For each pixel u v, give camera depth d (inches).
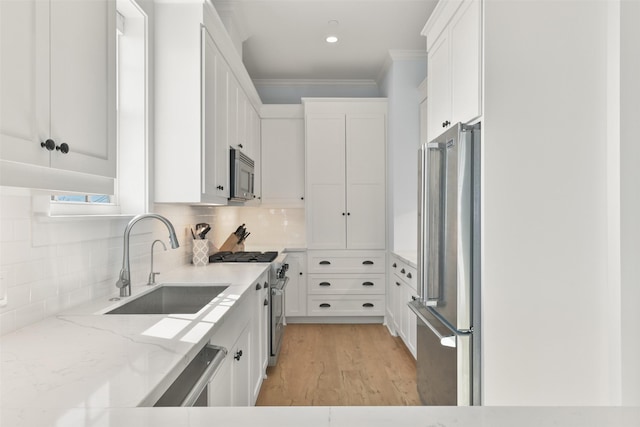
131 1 85.7
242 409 27.2
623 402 78.2
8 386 34.2
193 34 96.7
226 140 119.0
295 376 124.5
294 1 129.1
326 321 185.6
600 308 81.0
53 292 60.6
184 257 119.6
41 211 57.8
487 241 80.1
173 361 40.2
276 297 132.3
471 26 83.7
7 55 34.6
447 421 25.2
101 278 74.4
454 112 93.0
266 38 154.3
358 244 182.2
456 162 82.2
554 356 80.9
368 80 200.4
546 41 80.8
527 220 80.7
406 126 168.2
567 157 81.2
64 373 37.1
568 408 27.1
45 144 39.1
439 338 84.7
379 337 164.1
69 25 43.5
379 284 181.9
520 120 80.7
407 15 137.7
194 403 44.8
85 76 46.6
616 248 79.1
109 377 36.1
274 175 189.2
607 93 81.1
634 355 78.0
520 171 80.6
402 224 168.1
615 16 79.3
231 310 64.6
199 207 134.6
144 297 79.4
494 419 25.5
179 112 96.7
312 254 182.4
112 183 53.9
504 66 80.4
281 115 189.5
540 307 80.8
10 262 52.2
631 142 77.9
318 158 182.4
